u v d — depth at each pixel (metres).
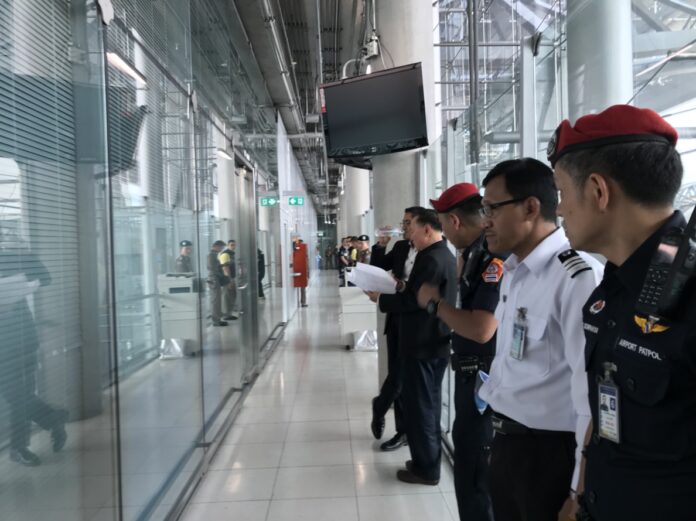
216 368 3.63
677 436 0.65
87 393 1.65
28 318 1.36
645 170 0.74
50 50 1.48
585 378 1.00
